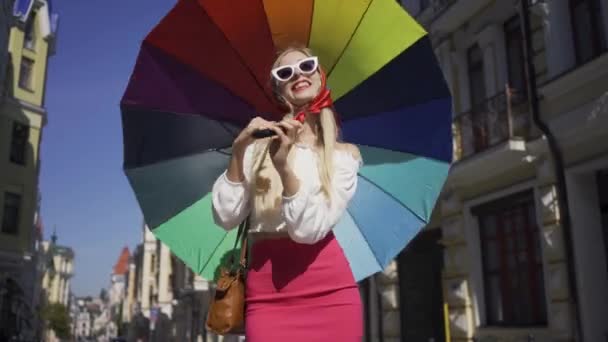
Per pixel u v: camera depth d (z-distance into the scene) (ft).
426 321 38.83
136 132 9.66
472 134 34.50
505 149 30.27
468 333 33.86
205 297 98.02
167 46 9.26
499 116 32.14
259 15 9.16
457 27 38.29
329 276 7.34
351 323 7.28
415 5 44.29
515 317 31.19
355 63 9.61
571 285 26.73
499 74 33.86
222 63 9.59
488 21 35.32
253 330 7.28
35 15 87.56
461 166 33.99
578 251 26.96
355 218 10.08
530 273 30.27
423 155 9.98
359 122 10.09
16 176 78.79
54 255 253.85
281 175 6.93
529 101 30.60
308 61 7.87
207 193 10.05
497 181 33.04
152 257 179.93
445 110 9.74
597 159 26.35
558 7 29.91
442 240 36.86
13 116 79.56
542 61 30.27
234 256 9.03
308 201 6.93
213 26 9.13
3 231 75.97
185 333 117.39
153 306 156.76
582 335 25.99
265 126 7.06
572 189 27.76
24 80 83.97
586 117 26.61
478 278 34.12
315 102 7.93
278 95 8.34
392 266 42.52
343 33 9.35
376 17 9.12
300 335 7.14
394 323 41.75
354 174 7.81
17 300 90.63
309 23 9.33
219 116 10.05
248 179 7.61
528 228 30.73
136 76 9.38
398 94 9.83
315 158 7.54
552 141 28.63
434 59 9.40
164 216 9.80
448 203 36.81
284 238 7.45
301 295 7.26
